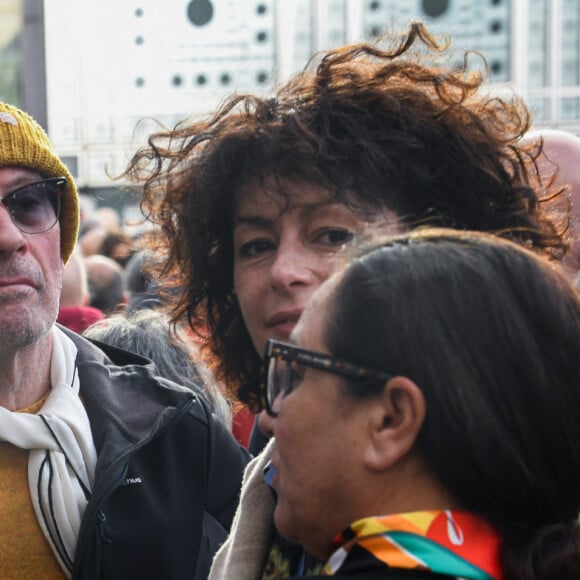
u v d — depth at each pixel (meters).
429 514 1.18
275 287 1.69
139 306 3.19
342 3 9.67
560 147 2.54
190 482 2.10
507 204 1.72
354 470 1.23
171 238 1.95
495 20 9.74
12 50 6.34
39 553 1.92
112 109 9.03
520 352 1.18
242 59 9.72
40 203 2.02
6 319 1.92
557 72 9.70
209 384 2.57
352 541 1.20
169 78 9.41
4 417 1.92
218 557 1.76
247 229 1.76
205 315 1.98
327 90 1.72
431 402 1.18
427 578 1.14
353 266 1.27
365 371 1.21
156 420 2.06
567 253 1.79
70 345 2.15
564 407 1.20
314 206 1.67
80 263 3.99
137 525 2.00
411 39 1.82
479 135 1.72
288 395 1.29
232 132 1.75
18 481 1.95
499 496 1.19
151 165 1.97
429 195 1.70
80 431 1.99
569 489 1.23
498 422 1.17
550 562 1.17
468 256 1.23
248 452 2.26
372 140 1.67
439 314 1.19
